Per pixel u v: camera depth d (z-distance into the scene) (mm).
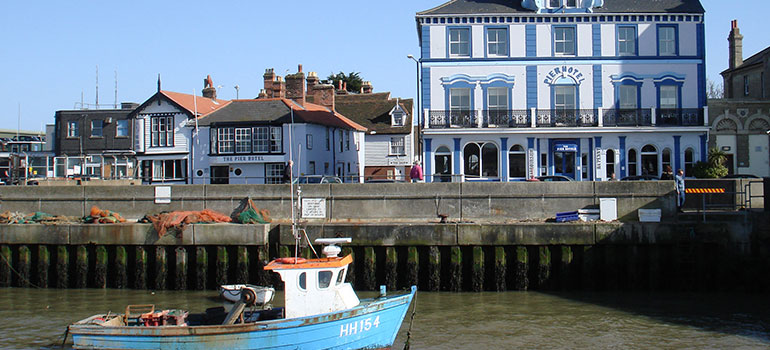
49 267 25422
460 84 35594
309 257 23641
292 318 15820
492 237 23203
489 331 18281
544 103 35594
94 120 50844
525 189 25125
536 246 23359
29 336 18141
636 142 35250
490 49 35719
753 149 37594
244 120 39656
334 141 45031
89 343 16156
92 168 46125
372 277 23562
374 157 51031
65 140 50969
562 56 35500
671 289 23094
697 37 35344
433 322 19250
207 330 15773
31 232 25266
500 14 35406
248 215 24969
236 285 22281
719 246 22922
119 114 50656
